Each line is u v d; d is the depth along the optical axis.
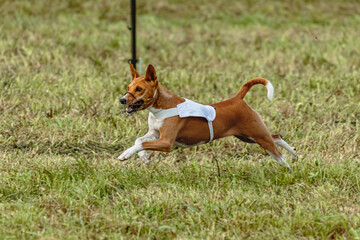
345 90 15.39
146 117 12.59
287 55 19.73
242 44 21.78
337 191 8.86
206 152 11.25
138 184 9.09
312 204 8.40
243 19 26.83
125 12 27.02
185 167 9.90
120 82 15.41
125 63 18.05
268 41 22.30
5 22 22.36
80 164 9.51
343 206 8.36
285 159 9.67
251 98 14.38
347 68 17.78
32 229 7.32
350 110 13.66
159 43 21.45
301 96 14.51
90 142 11.48
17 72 15.90
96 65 17.44
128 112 8.57
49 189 8.66
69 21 24.16
